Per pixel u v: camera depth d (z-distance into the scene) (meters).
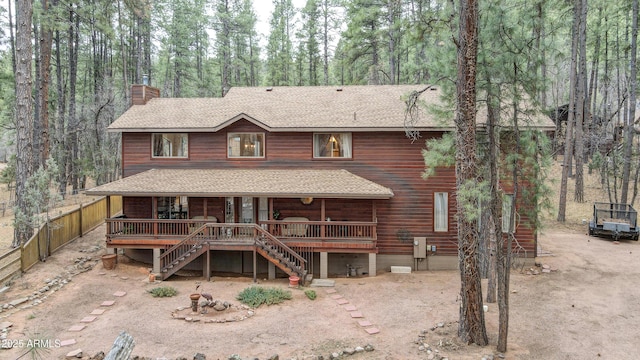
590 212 26.16
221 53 46.69
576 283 15.16
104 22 26.03
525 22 10.56
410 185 18.33
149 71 40.75
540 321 12.12
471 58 10.51
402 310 13.23
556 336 11.15
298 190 16.78
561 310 12.85
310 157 19.14
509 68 10.64
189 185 17.56
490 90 10.94
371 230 17.56
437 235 18.20
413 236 18.28
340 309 13.41
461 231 10.88
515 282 15.57
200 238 16.98
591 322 11.94
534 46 10.80
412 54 31.75
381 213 18.45
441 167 18.09
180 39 42.91
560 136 33.31
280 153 19.33
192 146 19.73
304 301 14.20
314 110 20.23
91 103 34.66
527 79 10.61
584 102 31.75
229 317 12.63
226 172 19.08
